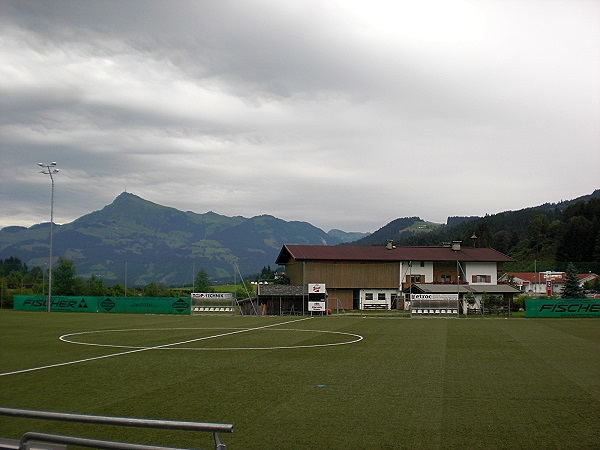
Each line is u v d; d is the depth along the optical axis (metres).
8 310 59.94
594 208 134.00
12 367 20.09
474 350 25.06
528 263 128.38
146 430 11.86
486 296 71.19
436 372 18.81
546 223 144.62
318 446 10.57
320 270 77.44
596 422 12.20
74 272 82.12
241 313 61.38
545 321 45.62
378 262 79.12
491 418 12.59
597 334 33.22
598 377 17.83
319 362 21.23
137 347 26.28
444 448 10.45
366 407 13.66
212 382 17.02
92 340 29.52
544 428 11.75
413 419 12.53
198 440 11.07
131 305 57.75
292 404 13.98
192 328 37.91
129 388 16.11
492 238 160.25
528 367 19.92
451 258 80.62
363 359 22.06
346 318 51.72
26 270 92.62
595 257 106.75
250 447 10.53
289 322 45.38
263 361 21.53
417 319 49.84
